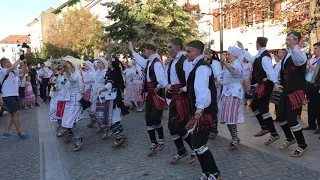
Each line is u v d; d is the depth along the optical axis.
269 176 4.20
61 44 31.00
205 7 18.80
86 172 4.76
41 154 5.81
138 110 10.12
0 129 8.23
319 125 6.18
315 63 6.32
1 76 6.83
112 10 14.72
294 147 5.33
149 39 13.35
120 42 14.34
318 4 8.71
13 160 5.51
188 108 4.39
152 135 5.39
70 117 5.79
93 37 27.50
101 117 5.86
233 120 5.21
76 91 5.91
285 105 5.09
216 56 5.79
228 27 17.80
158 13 14.24
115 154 5.58
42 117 10.04
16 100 7.09
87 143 6.46
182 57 4.54
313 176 4.11
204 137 3.68
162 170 4.64
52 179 4.57
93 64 7.82
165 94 5.07
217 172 3.74
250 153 5.19
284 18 9.77
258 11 10.01
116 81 5.89
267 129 5.96
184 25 14.73
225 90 5.35
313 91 6.20
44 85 14.46
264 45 5.42
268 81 5.41
